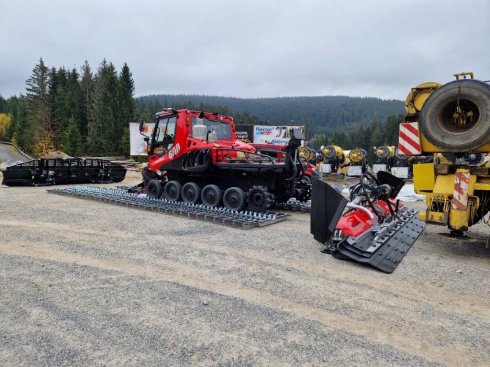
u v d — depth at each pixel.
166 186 9.52
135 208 8.61
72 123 50.94
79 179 14.84
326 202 5.11
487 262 5.11
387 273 4.52
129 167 24.39
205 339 2.89
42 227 6.46
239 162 8.47
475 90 5.18
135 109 58.22
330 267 4.68
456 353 2.83
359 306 3.59
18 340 2.83
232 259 4.91
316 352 2.77
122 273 4.29
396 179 6.70
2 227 6.43
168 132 9.38
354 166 20.91
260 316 3.31
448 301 3.77
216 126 9.71
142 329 3.02
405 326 3.22
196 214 7.49
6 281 3.98
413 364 2.66
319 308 3.52
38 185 13.74
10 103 103.50
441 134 5.45
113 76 52.62
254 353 2.73
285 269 4.57
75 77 70.19
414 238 5.84
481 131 5.14
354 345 2.89
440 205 5.37
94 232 6.19
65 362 2.56
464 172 5.08
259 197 7.95
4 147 72.69
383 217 5.90
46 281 4.00
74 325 3.06
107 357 2.63
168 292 3.78
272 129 21.48
